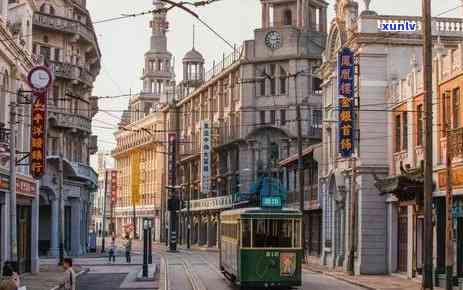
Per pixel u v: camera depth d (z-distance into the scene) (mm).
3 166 33312
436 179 34531
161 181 118062
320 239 57062
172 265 51156
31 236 40562
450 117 33562
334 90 49812
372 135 42656
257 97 80625
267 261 28438
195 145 101500
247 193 71938
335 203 48875
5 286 17328
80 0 70312
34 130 36438
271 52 79250
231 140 83438
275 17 83000
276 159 77500
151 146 124562
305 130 76688
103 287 33438
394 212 41375
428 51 27328
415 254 37344
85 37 63594
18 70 36594
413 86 38188
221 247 37031
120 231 144875
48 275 39219
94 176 71750
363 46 42812
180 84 113750
